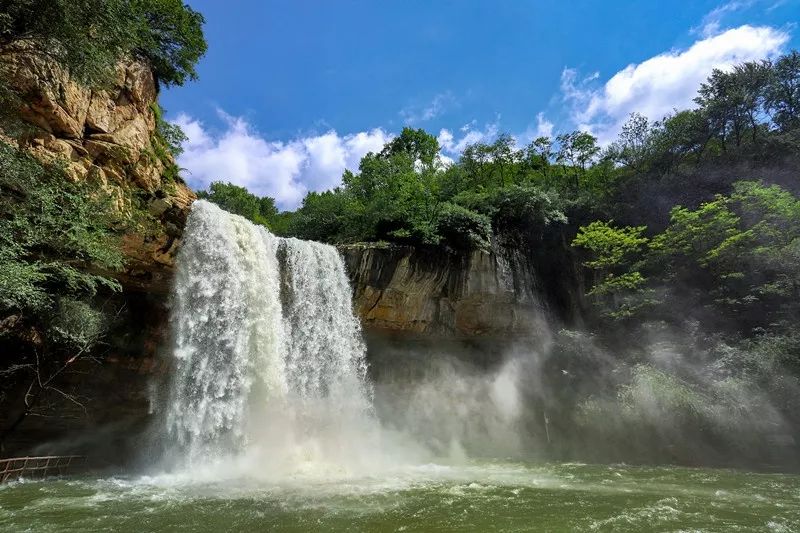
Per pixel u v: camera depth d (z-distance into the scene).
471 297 25.84
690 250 25.97
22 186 12.91
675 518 9.79
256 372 18.27
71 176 14.59
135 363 18.83
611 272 27.92
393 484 13.50
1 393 15.31
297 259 21.53
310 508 10.27
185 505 10.48
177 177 20.50
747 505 11.25
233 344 17.88
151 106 19.72
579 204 31.30
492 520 9.43
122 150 16.66
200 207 18.72
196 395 16.92
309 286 21.67
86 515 9.61
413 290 24.78
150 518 9.37
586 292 28.78
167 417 17.06
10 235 12.62
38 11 11.53
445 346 27.84
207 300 17.80
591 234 26.83
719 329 23.66
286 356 19.83
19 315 14.53
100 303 17.67
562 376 25.62
